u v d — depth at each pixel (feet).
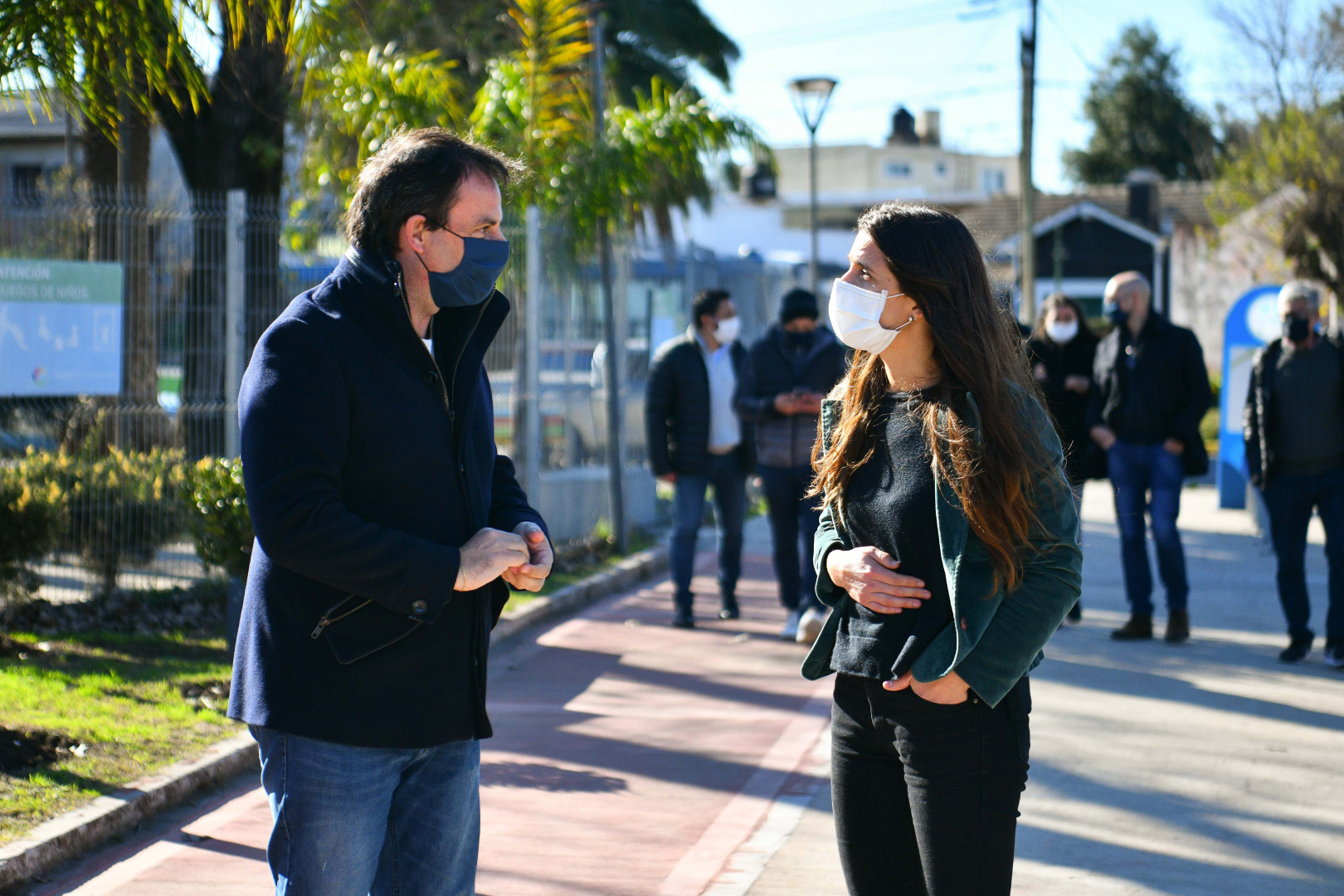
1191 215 139.23
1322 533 40.75
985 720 7.65
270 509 6.99
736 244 172.14
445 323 7.97
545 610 26.96
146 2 16.79
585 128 33.99
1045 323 26.27
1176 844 14.24
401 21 37.63
